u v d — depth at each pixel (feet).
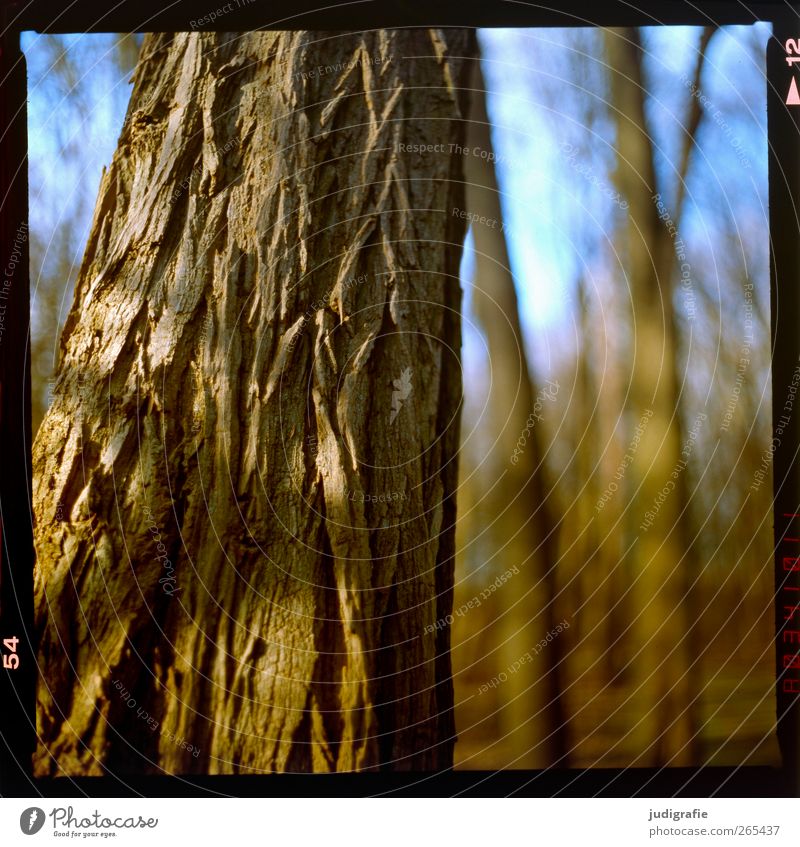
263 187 4.27
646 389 6.86
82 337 4.40
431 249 4.29
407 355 4.17
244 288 4.21
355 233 4.19
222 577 4.16
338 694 4.12
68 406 4.34
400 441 4.15
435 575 4.25
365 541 4.07
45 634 4.30
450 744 4.38
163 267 4.31
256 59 4.49
